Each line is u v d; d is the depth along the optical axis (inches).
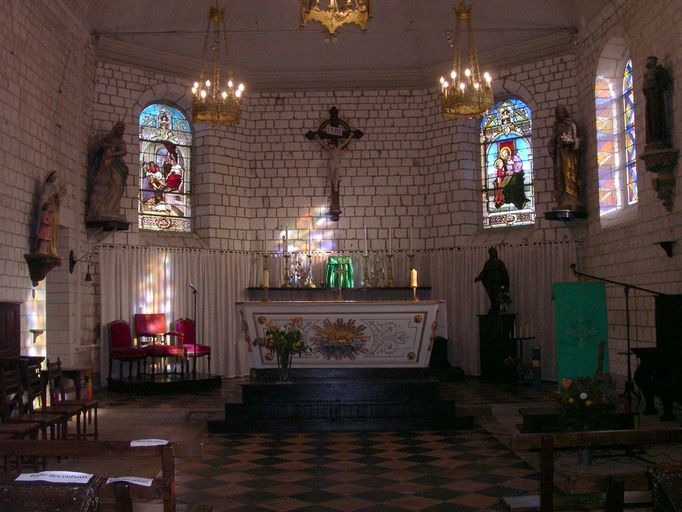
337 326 445.4
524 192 628.1
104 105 594.2
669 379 386.0
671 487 159.0
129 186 602.9
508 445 364.5
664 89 422.3
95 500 146.5
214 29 636.1
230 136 661.9
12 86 428.8
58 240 520.4
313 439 385.4
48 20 488.4
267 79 670.5
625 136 531.2
